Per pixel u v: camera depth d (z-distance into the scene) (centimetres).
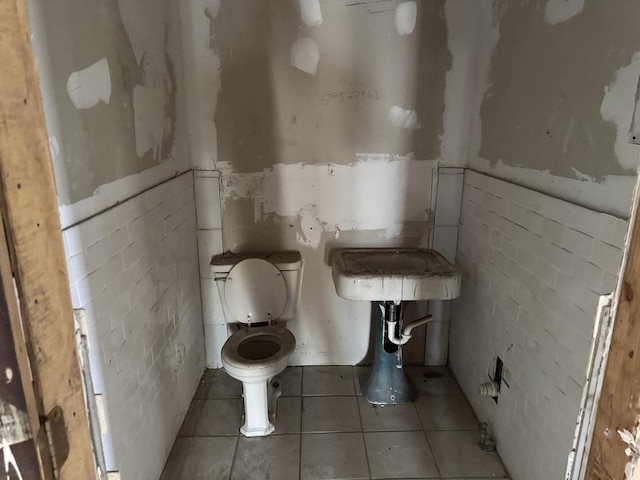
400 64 223
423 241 247
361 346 264
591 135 134
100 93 139
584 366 135
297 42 219
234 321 243
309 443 207
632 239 55
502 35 195
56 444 53
